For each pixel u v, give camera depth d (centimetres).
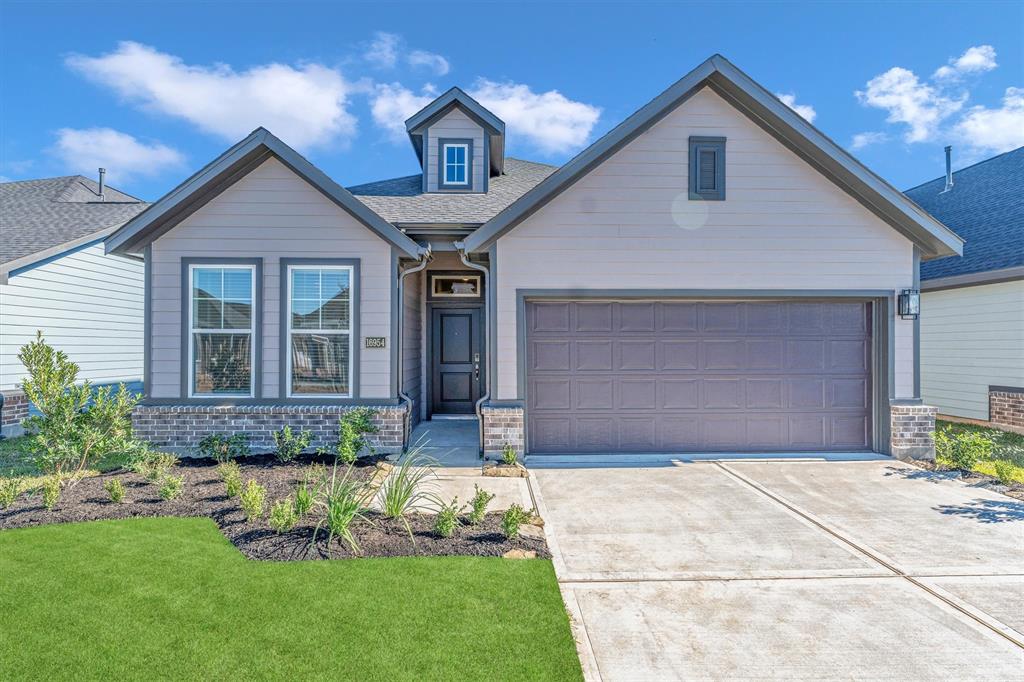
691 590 422
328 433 857
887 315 868
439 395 1239
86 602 384
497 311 854
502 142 1241
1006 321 1077
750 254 863
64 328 1151
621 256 858
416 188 1214
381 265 877
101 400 705
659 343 882
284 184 874
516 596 400
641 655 341
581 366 877
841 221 868
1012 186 1343
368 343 874
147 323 867
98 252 1246
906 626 374
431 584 414
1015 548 502
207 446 777
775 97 823
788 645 352
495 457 843
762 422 888
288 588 404
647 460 841
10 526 520
